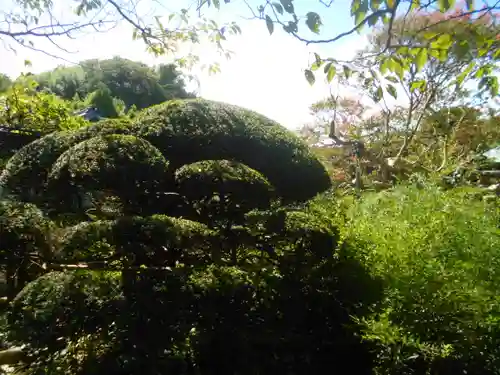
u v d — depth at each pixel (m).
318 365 2.80
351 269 2.85
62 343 2.22
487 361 2.34
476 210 3.10
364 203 3.67
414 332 2.43
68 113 5.20
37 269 2.88
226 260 2.67
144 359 2.28
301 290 2.80
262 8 1.60
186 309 2.37
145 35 2.74
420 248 2.66
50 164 3.03
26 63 3.23
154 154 2.69
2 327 2.22
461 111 8.55
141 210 2.73
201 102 3.58
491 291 2.44
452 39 1.49
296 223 2.68
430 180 4.56
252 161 3.45
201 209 2.69
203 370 2.53
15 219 2.82
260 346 2.71
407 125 8.09
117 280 2.36
